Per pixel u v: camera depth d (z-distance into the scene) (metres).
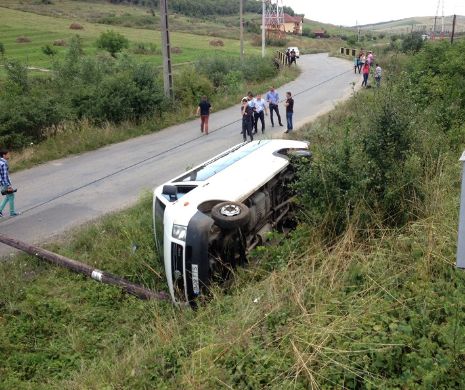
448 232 7.20
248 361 5.30
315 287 6.39
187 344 6.00
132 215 11.22
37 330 7.47
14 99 18.66
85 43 58.69
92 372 5.92
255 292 6.72
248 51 60.25
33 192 13.93
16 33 69.38
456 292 5.78
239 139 19.47
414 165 8.66
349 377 4.84
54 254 9.36
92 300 8.19
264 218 9.04
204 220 7.17
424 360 4.75
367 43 80.38
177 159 16.83
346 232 7.72
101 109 20.94
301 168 8.90
